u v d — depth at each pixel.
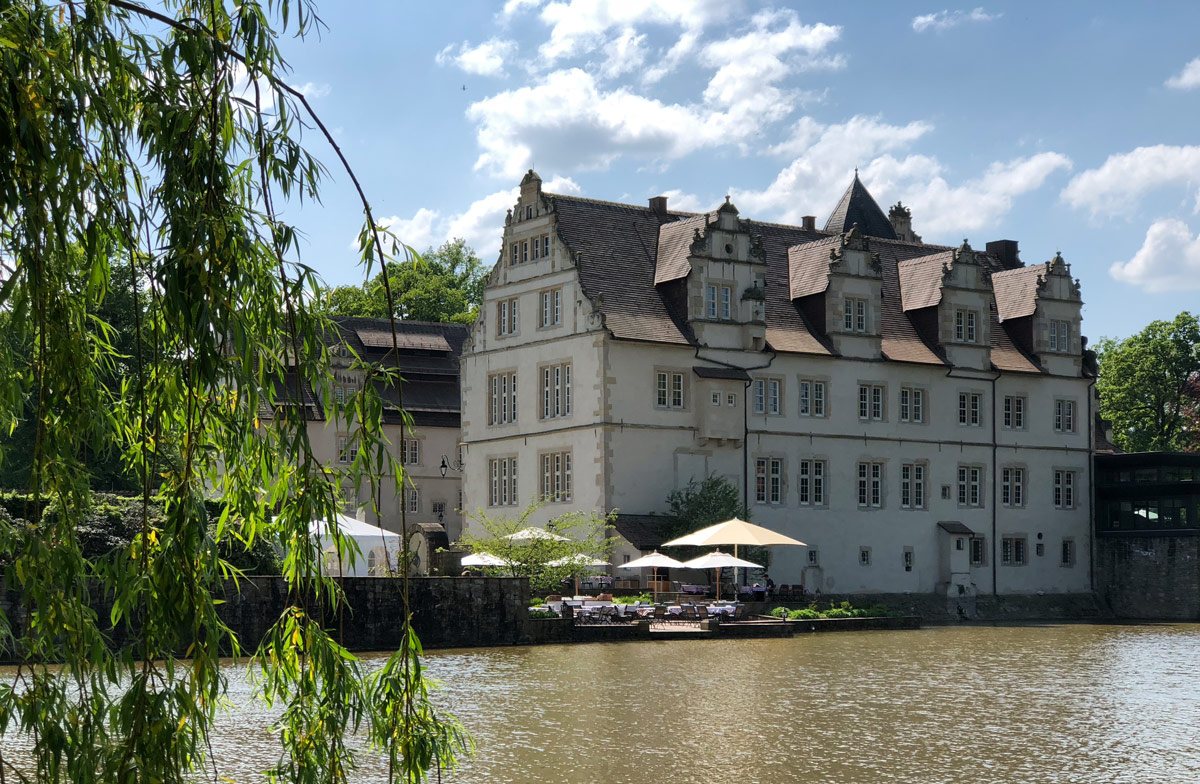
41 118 8.95
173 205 9.44
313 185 9.91
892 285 73.56
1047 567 73.06
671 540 59.22
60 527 9.35
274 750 21.77
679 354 62.50
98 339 10.12
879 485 67.94
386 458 10.31
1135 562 73.31
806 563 65.00
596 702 28.98
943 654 43.50
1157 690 32.84
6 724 9.06
